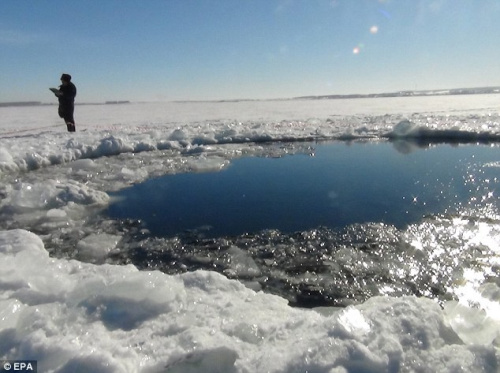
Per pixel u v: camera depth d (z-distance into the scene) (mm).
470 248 3707
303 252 3742
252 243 3979
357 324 1923
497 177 6125
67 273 2680
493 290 2465
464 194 5312
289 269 3418
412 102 41281
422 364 1738
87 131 12789
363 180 6391
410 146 9578
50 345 1799
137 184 6516
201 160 8172
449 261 3467
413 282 3148
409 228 4227
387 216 4629
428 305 2123
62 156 8453
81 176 7020
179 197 5707
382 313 2041
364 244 3871
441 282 3137
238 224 4535
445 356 1779
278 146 10266
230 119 21047
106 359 1701
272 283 3191
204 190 6078
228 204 5332
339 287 3109
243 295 2508
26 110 43094
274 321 2158
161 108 47531
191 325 2049
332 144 10430
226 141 11078
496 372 1712
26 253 2816
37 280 2410
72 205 5102
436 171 6762
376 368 1704
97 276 2477
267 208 5109
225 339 1920
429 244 3809
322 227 4348
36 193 5234
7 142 9195
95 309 2172
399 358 1752
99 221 4715
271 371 1697
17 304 2137
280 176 6922
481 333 1930
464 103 34469
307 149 9703
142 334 1985
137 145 9836
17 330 1954
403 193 5539
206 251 3816
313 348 1773
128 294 2252
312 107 36594
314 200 5398
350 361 1727
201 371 1785
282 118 20578
